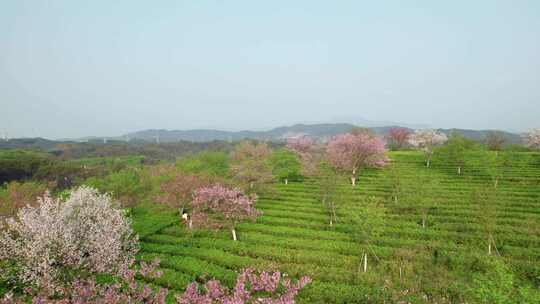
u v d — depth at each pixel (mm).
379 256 21344
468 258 19734
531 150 65750
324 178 32812
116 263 15430
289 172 46438
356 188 40625
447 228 26312
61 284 13266
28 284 14281
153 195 32594
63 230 14266
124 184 33906
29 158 60906
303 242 23703
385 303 15367
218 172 44062
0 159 55719
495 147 68750
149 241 25172
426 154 59062
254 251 22125
